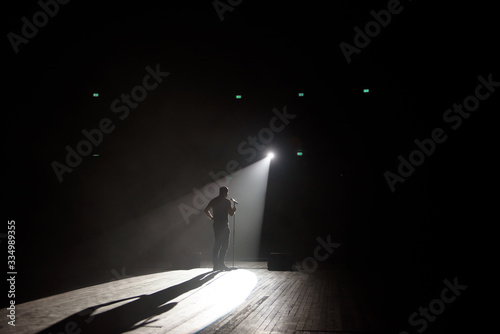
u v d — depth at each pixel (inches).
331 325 141.9
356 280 259.6
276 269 306.3
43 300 185.3
